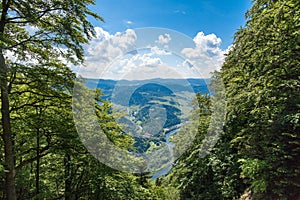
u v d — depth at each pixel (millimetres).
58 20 10523
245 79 12977
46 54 10766
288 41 9977
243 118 12812
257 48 11578
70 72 11188
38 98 11961
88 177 14875
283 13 10133
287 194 9039
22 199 13492
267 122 9797
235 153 13852
